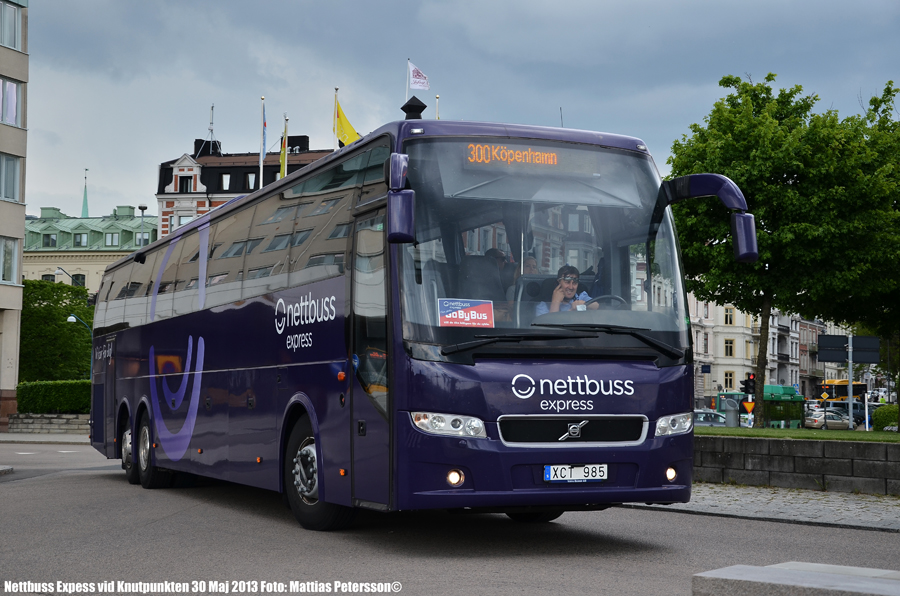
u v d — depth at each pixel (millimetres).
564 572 7809
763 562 8555
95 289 110188
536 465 8430
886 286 30891
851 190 29984
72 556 8734
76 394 44281
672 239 9352
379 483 8758
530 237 8883
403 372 8492
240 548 9180
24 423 44406
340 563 8273
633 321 8898
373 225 9219
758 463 15602
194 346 14148
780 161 29734
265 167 84375
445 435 8328
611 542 9750
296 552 8922
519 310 8648
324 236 10305
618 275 9031
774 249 30406
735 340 103562
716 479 16047
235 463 12336
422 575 7648
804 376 129250
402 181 8164
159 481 15922
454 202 8836
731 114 31516
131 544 9477
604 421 8656
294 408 10711
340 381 9578
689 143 32750
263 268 11898
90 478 18766
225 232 13516
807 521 11516
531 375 8500
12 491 15594
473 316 8547
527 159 9141
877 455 14406
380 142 9406
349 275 9570
